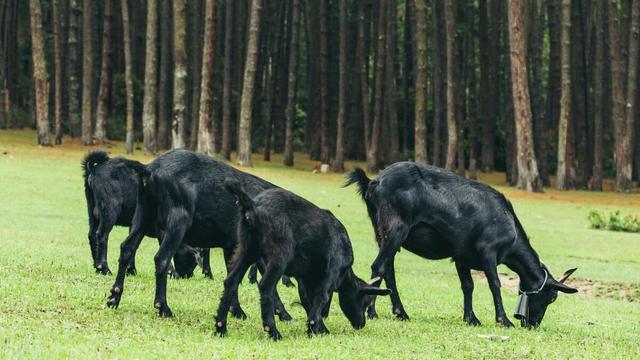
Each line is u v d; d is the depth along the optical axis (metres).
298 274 10.01
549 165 52.91
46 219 22.09
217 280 14.76
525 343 10.66
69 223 21.70
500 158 54.91
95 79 49.28
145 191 10.73
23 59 56.34
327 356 8.94
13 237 17.88
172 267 14.81
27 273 12.92
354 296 10.60
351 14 52.75
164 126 46.44
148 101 40.09
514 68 39.38
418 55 40.62
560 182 42.78
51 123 49.16
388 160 49.41
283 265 9.61
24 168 32.12
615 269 21.20
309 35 53.56
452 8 41.47
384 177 12.01
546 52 62.78
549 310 14.55
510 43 39.53
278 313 11.55
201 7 45.28
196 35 44.50
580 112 47.06
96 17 49.16
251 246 9.67
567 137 43.75
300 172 40.28
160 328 9.72
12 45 52.72
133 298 11.67
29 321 9.37
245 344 9.23
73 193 27.44
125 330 9.42
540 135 45.66
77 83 45.78
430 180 12.04
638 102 49.75
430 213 11.91
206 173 10.75
